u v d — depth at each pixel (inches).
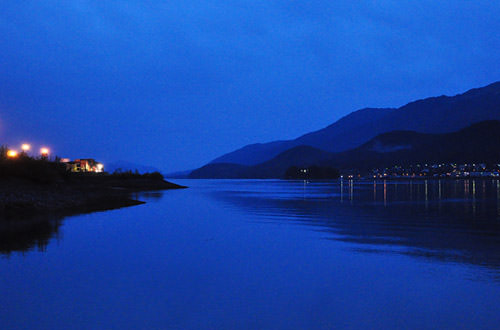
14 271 414.6
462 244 577.6
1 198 1061.8
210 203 1594.5
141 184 3479.3
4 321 274.4
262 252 524.7
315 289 351.9
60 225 811.4
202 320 278.4
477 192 2481.5
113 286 360.2
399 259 474.9
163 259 478.3
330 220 925.8
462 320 277.6
